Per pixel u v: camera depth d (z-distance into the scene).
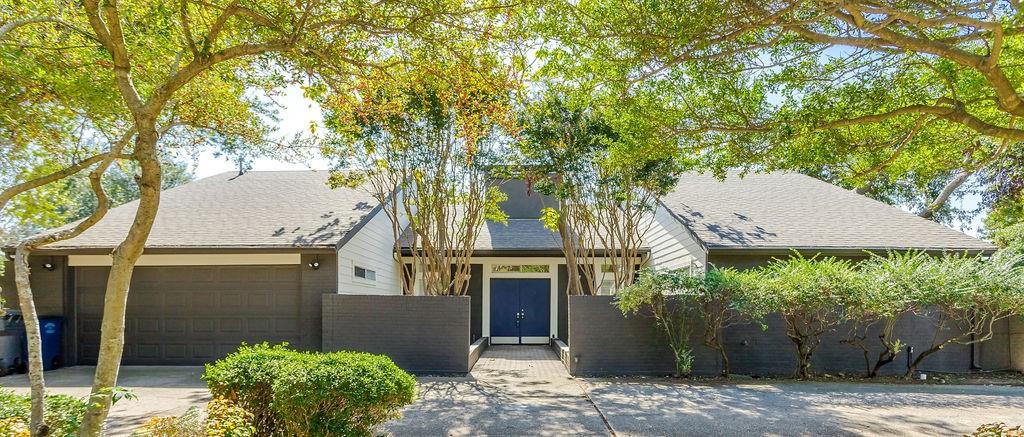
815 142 6.39
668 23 5.03
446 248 13.26
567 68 6.26
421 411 7.62
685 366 10.23
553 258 16.22
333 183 12.06
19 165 6.80
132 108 4.34
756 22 4.92
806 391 9.12
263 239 11.49
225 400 4.55
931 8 4.79
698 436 6.43
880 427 6.79
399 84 6.32
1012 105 4.47
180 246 11.14
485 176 12.79
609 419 7.20
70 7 5.88
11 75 6.02
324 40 5.31
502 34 5.43
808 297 9.60
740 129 6.25
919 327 11.02
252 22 5.27
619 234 12.98
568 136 11.70
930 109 5.18
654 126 6.57
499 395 8.74
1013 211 16.81
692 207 14.23
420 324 10.86
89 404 3.95
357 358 5.27
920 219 13.65
